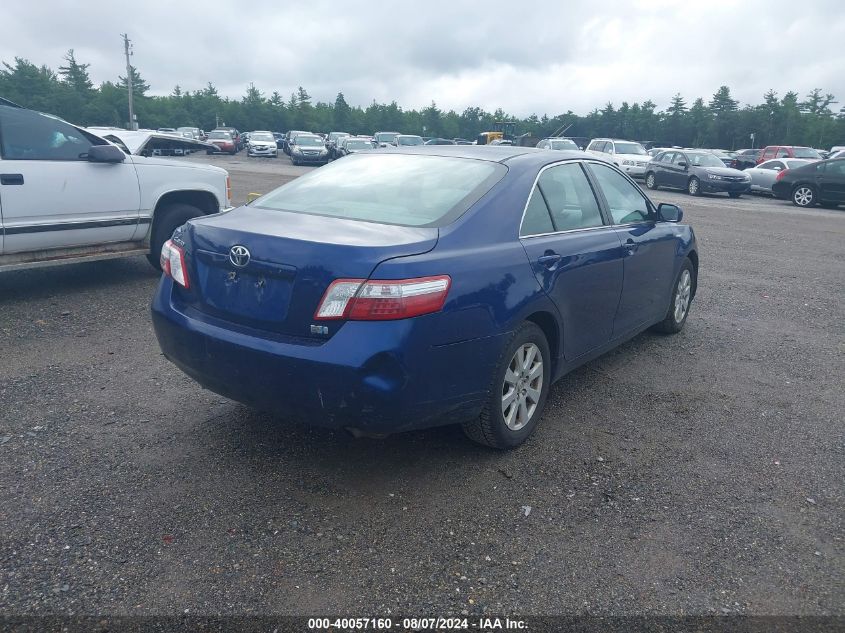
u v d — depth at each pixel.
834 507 3.52
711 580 2.92
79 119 90.00
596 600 2.77
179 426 4.13
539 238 4.02
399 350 3.10
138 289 7.27
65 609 2.61
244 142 59.31
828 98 111.00
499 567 2.95
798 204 21.20
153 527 3.13
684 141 117.06
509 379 3.80
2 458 3.67
